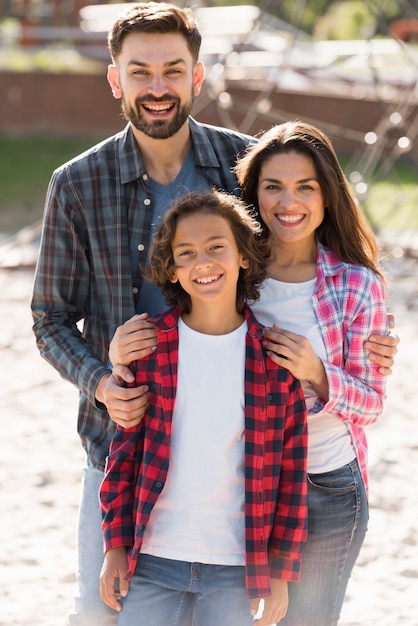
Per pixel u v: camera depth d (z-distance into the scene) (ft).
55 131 75.82
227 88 71.82
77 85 75.20
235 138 14.49
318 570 12.87
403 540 20.39
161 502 11.99
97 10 78.69
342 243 13.30
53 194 13.79
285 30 74.59
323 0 110.73
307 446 12.26
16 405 28.55
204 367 12.05
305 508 12.13
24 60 79.92
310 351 12.22
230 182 14.30
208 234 11.93
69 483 23.16
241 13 64.90
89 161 13.82
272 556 12.19
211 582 11.87
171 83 13.32
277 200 13.01
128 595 12.10
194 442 11.91
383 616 17.52
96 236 13.79
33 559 19.56
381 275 13.64
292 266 13.30
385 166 59.62
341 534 12.82
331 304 12.97
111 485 12.18
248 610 12.06
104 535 12.14
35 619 17.29
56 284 13.93
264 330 12.26
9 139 74.79
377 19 48.70
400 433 26.23
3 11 88.22
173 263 12.19
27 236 48.39
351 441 12.98
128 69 13.35
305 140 13.00
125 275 13.75
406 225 54.70
